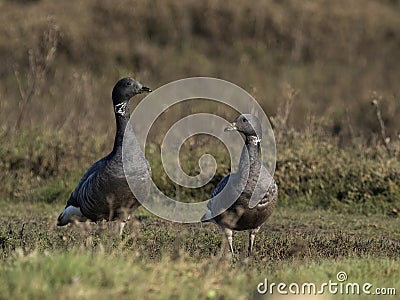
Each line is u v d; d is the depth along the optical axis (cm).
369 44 8750
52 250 2736
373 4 9544
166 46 8388
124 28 8438
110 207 2966
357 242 3284
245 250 3031
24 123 5122
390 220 4025
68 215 3119
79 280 2027
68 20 8175
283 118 5050
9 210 4156
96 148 4728
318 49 8562
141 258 2627
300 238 3278
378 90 7606
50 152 4644
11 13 8194
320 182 4369
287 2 9162
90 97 5816
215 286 2153
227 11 8825
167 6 8769
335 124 5650
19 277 2033
